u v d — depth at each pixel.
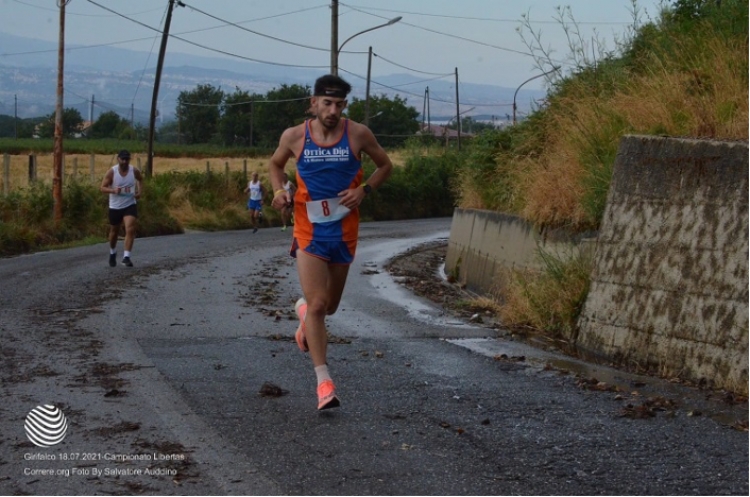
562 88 13.91
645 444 5.10
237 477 4.44
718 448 5.05
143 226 26.09
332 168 5.65
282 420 5.47
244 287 12.36
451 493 4.27
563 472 4.59
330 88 5.56
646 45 13.53
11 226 19.52
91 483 4.32
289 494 4.22
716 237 7.22
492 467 4.65
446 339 8.71
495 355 7.84
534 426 5.45
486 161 15.55
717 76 10.09
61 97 22.66
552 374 7.04
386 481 4.41
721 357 6.87
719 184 7.30
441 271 17.22
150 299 10.68
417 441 5.09
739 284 6.90
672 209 7.72
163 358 7.26
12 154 70.06
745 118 8.77
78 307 9.79
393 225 35.28
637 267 7.94
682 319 7.33
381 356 7.61
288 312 10.09
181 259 16.14
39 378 6.41
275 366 7.04
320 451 4.87
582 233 9.98
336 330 8.99
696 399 6.34
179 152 76.62
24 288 11.15
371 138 5.72
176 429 5.23
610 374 7.21
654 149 8.03
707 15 13.12
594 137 10.98
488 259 13.48
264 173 47.78
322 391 5.58
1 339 7.82
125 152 14.02
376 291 12.88
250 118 87.25
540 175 11.64
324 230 5.69
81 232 22.97
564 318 9.01
